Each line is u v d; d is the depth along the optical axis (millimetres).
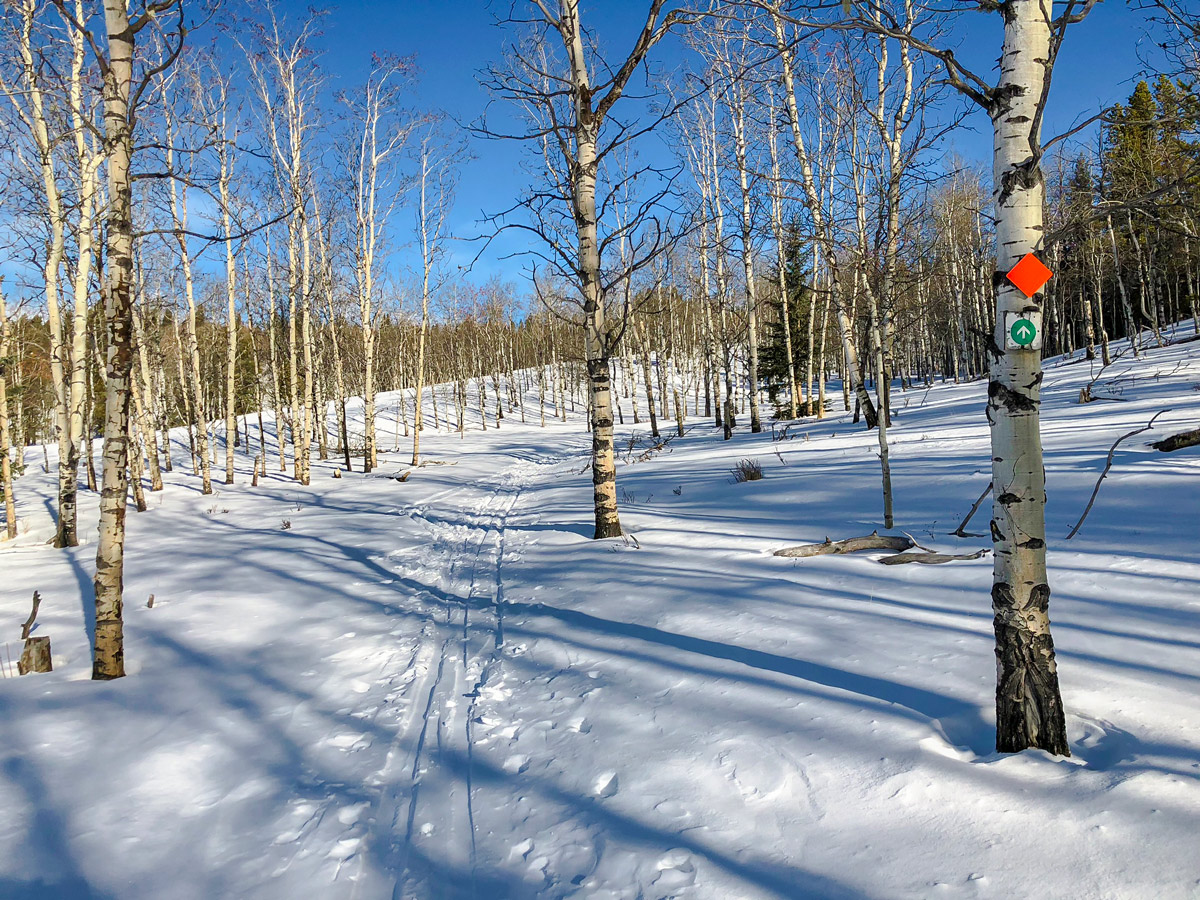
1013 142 3000
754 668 4355
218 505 17047
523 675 4949
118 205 5344
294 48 20219
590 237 8992
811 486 10773
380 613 7039
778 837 2727
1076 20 2793
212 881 2869
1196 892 2109
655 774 3305
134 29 5398
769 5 3562
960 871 2387
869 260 7902
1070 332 32812
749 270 22906
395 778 3686
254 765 3879
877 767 3068
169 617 7023
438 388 63062
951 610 4941
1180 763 2766
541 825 3066
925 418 18062
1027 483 3041
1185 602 4473
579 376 53219
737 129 20094
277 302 26172
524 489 17859
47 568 10312
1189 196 5414
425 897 2684
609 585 6891
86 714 4590
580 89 8719
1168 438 8805
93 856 3049
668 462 17922
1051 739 3016
